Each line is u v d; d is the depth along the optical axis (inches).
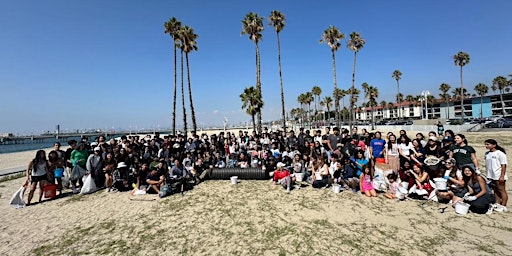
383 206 285.1
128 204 325.4
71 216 291.0
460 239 206.1
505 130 1112.2
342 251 196.2
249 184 405.1
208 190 376.2
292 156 479.2
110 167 400.8
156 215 284.7
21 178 542.3
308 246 205.6
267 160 462.3
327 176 371.2
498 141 754.2
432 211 264.2
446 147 329.4
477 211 251.6
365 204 293.1
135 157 457.4
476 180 256.4
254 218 266.5
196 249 208.8
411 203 289.9
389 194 312.3
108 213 296.4
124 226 258.7
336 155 375.6
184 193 363.6
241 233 234.1
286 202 311.3
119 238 232.8
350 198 315.6
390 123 2299.5
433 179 304.7
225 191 368.5
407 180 314.7
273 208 293.1
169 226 254.8
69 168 435.8
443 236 212.4
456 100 3299.7
